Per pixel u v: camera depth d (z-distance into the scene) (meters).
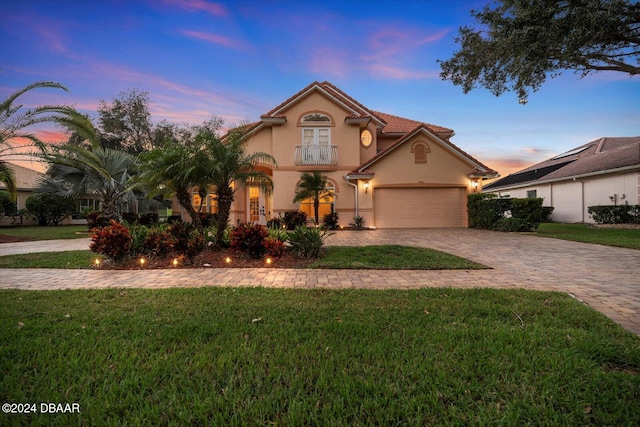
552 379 2.32
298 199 16.44
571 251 8.64
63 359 2.66
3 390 2.23
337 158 17.66
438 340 2.98
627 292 4.71
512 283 5.36
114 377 2.41
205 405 2.04
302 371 2.47
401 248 8.98
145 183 9.14
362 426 1.88
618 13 8.88
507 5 10.31
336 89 19.53
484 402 2.08
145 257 7.71
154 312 3.85
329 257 7.89
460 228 16.89
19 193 24.12
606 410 1.99
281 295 4.61
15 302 4.25
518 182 25.84
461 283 5.41
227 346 2.88
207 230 9.12
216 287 5.10
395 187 17.53
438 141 17.45
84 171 14.58
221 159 8.05
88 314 3.77
